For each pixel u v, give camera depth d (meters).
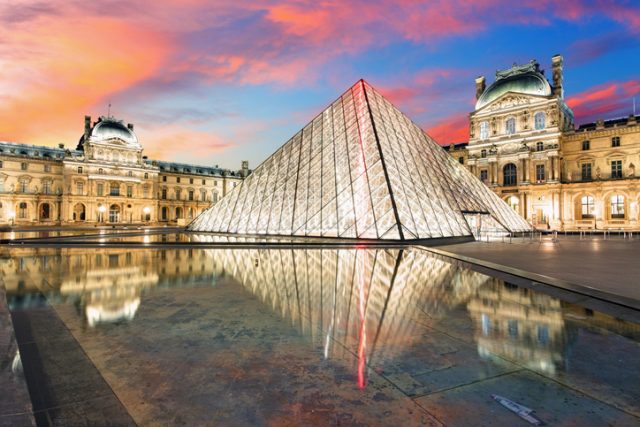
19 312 9.25
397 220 33.28
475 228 43.88
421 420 4.37
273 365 6.03
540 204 78.81
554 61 85.19
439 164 47.78
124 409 4.63
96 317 8.87
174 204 128.00
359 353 6.58
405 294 11.58
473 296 11.29
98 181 108.31
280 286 12.97
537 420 4.37
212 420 4.39
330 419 4.39
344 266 18.03
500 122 85.25
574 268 17.08
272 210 44.16
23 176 99.69
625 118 79.19
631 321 8.59
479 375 5.64
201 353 6.56
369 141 39.81
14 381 4.96
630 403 4.77
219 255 23.12
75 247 28.64
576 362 6.14
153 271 16.39
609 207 73.25
